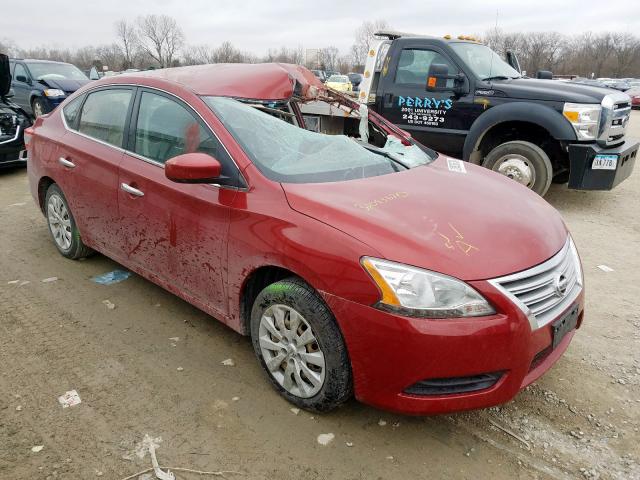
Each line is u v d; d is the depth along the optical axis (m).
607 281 4.44
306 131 3.38
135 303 3.88
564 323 2.51
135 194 3.44
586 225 5.93
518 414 2.77
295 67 3.84
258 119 3.22
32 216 5.91
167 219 3.23
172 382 2.97
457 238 2.41
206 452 2.46
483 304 2.23
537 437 2.60
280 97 3.46
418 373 2.24
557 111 6.00
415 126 7.00
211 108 3.13
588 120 5.85
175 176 2.78
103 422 2.65
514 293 2.31
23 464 2.37
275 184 2.76
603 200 6.97
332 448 2.50
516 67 9.01
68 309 3.78
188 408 2.76
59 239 4.61
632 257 4.98
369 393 2.39
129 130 3.61
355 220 2.46
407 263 2.26
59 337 3.42
